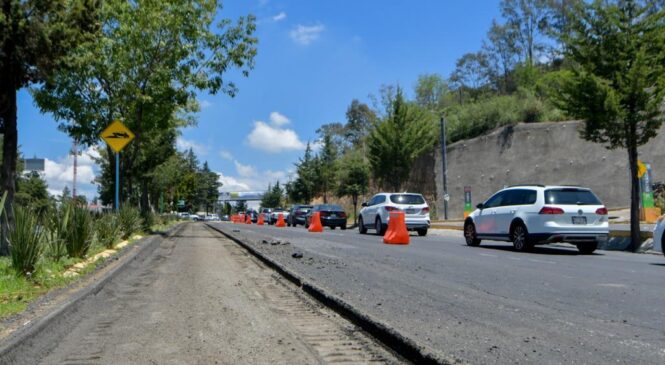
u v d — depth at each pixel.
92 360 5.02
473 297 7.72
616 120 16.64
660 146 35.59
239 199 135.88
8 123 10.97
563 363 4.59
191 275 10.66
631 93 16.41
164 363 4.92
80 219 11.45
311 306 7.52
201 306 7.51
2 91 10.77
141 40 19.45
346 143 84.31
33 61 10.84
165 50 20.11
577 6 17.14
